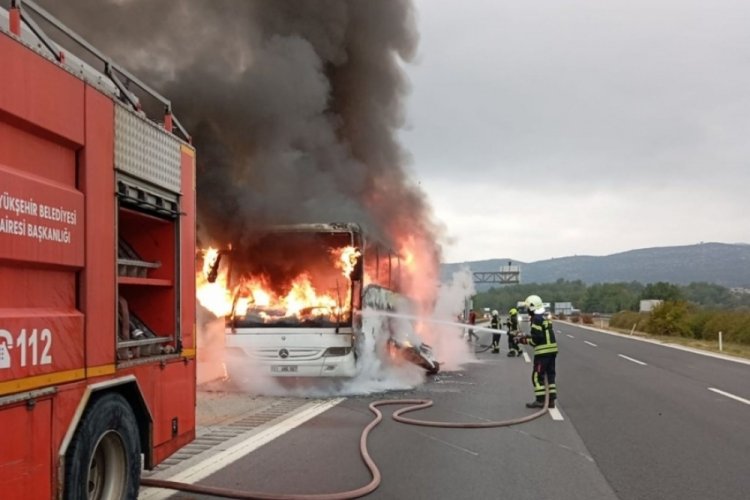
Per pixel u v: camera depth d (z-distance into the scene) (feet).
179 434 19.25
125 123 16.30
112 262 15.48
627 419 34.60
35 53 12.75
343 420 33.37
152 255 19.06
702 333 128.47
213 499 19.56
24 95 12.36
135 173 16.71
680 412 36.94
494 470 23.86
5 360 11.55
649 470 24.02
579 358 75.82
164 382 18.29
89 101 14.62
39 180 12.82
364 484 21.53
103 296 14.99
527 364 68.28
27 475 12.10
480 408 38.09
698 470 24.04
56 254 13.20
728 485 22.08
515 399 41.86
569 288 515.50
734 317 120.67
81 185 14.28
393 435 29.76
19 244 12.09
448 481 22.26
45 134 13.08
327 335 41.88
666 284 313.12
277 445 27.25
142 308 19.11
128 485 15.97
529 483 22.16
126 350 16.11
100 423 14.64
